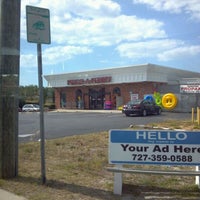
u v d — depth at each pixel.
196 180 7.22
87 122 25.73
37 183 7.27
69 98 59.16
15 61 7.60
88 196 6.49
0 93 7.55
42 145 7.16
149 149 6.65
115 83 51.09
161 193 6.76
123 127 20.72
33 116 39.34
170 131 6.64
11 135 7.61
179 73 53.41
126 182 7.50
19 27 7.69
